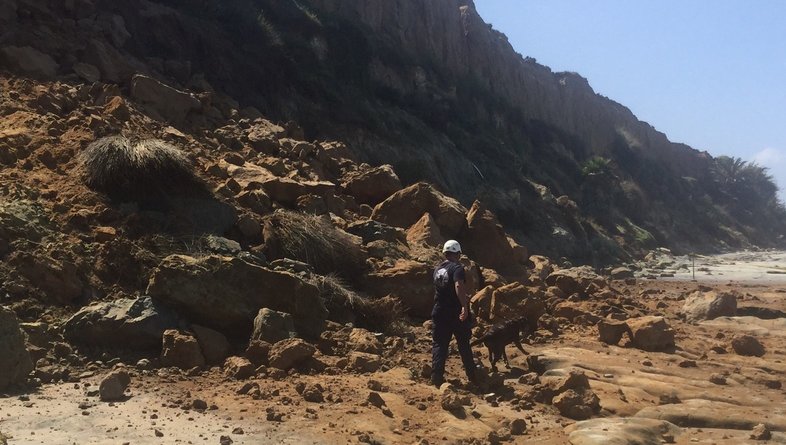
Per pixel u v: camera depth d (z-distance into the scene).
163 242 9.70
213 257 8.64
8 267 8.30
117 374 6.73
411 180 27.98
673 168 75.19
